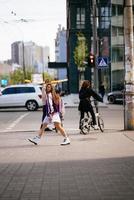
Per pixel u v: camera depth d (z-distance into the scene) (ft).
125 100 57.93
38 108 123.54
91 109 56.13
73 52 249.75
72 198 23.06
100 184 26.43
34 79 234.58
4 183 27.25
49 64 271.90
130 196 23.17
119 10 200.13
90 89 56.18
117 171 30.60
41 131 46.75
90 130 60.03
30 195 23.91
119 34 199.31
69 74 257.96
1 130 64.23
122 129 60.44
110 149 41.45
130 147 42.52
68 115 92.02
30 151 41.68
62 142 47.85
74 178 28.48
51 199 22.90
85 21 248.32
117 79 199.62
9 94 115.34
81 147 43.39
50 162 35.09
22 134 57.93
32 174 30.14
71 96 217.36
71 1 248.52
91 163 34.12
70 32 249.55
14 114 100.89
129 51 57.06
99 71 231.09
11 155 39.37
